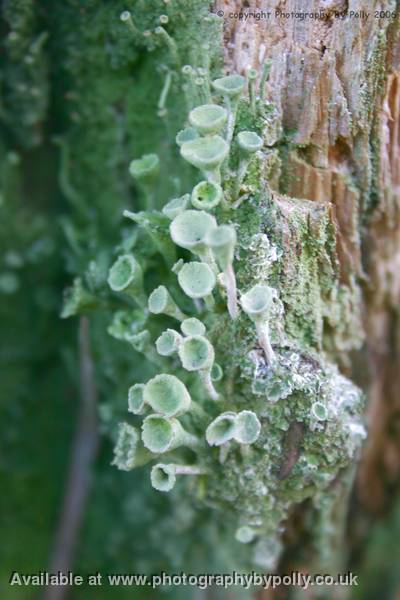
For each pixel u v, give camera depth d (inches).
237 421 8.0
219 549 9.3
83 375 9.8
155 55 8.9
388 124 8.6
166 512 9.6
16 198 9.9
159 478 8.0
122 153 9.4
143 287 8.8
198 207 8.0
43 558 10.3
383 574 9.8
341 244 8.8
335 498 8.9
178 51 8.7
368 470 9.6
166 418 7.9
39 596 10.1
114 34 9.0
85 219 9.7
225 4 8.5
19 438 10.5
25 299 10.2
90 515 10.2
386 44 8.5
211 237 7.7
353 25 8.4
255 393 8.4
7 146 9.8
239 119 8.4
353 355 9.2
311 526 9.0
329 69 8.4
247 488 8.5
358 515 9.7
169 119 9.0
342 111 8.5
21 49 9.3
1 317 10.2
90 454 10.1
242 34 8.5
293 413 8.4
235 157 8.4
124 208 9.5
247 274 8.4
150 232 8.4
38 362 10.4
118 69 9.1
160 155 9.2
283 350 8.4
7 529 10.4
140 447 8.3
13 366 10.3
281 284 8.4
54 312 10.2
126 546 10.0
